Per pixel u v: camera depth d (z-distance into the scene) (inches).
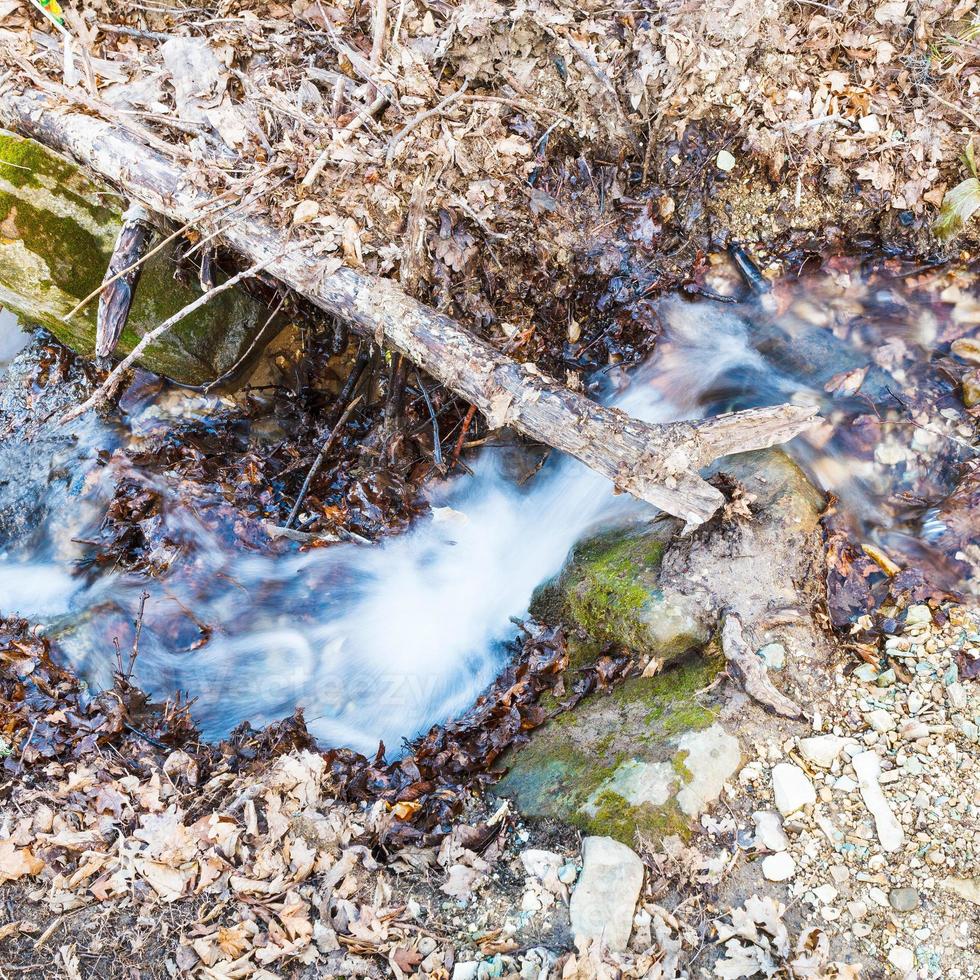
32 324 142.8
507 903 86.4
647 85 118.0
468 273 114.9
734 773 89.5
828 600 100.7
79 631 116.8
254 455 128.9
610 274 121.2
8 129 118.0
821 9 121.6
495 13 117.6
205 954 83.1
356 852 90.0
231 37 119.3
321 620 119.0
